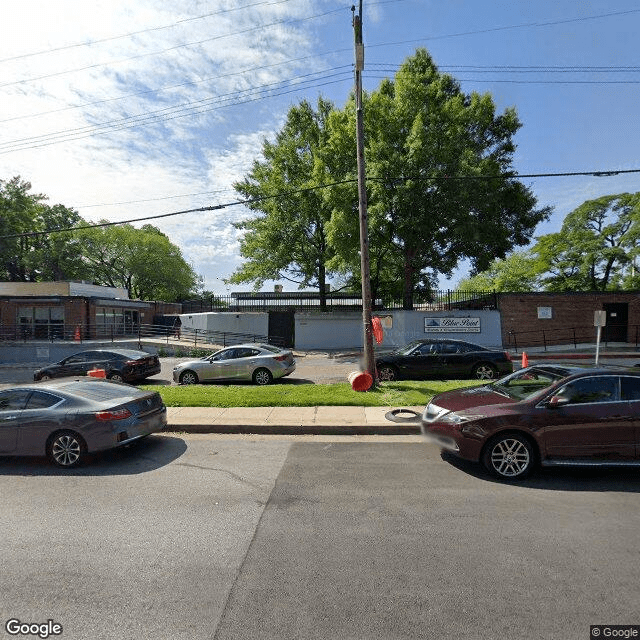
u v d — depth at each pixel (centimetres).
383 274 3047
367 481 542
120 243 4981
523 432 552
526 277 3741
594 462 549
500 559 358
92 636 272
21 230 4319
